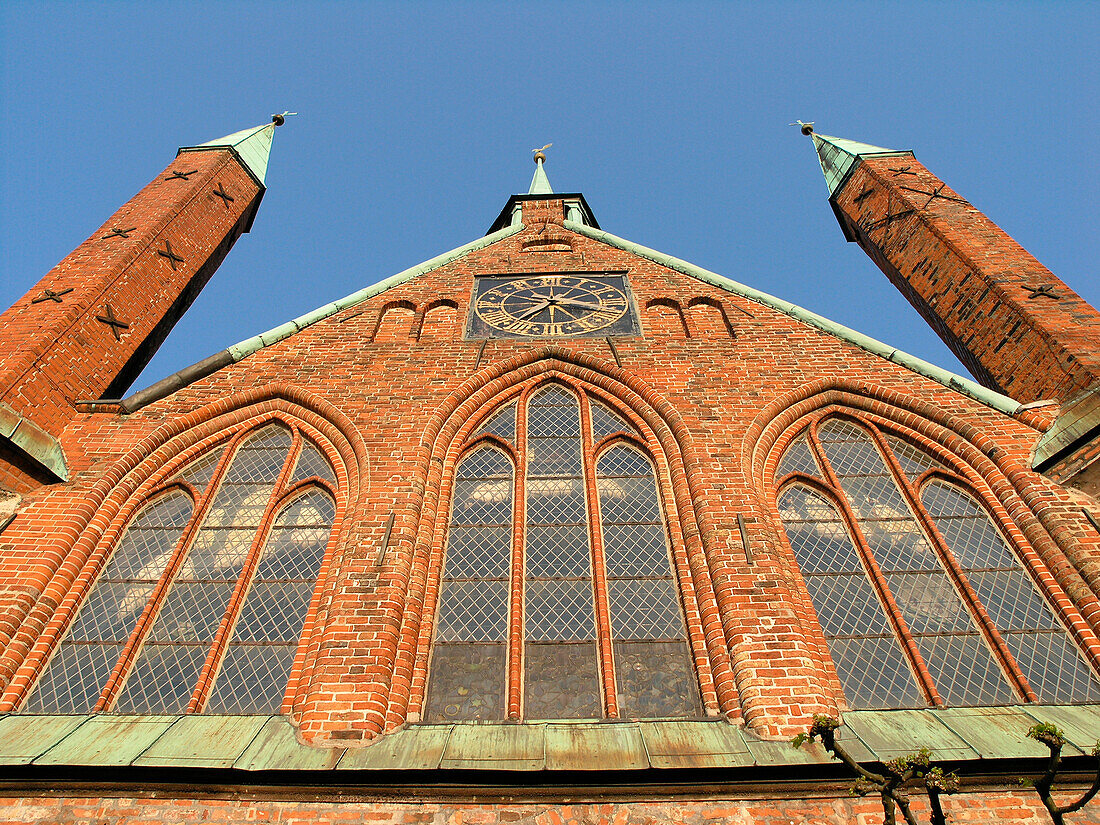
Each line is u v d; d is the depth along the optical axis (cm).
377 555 1234
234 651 1170
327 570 1266
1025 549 1274
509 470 1466
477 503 1401
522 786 916
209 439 1505
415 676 1123
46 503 1327
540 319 1825
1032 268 1720
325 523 1370
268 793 913
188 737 985
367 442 1448
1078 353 1470
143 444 1445
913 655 1151
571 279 2012
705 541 1253
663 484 1405
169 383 1567
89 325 1598
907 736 970
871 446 1493
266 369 1638
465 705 1104
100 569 1288
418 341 1747
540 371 1666
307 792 914
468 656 1162
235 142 2291
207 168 2133
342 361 1669
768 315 1797
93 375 1573
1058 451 1320
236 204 2158
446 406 1534
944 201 1994
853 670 1140
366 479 1372
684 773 909
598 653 1162
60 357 1513
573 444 1513
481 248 2219
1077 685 1111
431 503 1366
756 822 892
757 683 1053
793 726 1002
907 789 909
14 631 1149
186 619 1219
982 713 1037
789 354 1655
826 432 1524
